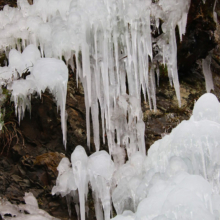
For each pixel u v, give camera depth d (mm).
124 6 4617
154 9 4863
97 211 4168
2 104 4383
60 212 4152
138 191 3822
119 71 4859
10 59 4523
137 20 4633
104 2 4559
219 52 6500
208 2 5188
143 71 4812
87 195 4227
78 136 4711
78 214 4160
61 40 4301
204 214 2639
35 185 4219
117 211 4027
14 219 3695
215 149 3391
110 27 4570
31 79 4336
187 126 3477
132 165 4352
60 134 4680
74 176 3826
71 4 4609
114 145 4723
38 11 5062
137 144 4789
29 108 4543
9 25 4891
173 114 5305
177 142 3521
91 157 4012
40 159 4316
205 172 3396
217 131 3348
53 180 4215
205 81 6000
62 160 4281
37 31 4723
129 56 4648
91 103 4535
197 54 5582
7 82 4418
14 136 4438
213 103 3650
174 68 5027
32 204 4039
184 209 2693
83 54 4312
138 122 4789
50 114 4668
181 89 5648
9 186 4094
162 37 5031
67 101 4855
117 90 4750
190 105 5469
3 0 6004
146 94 5316
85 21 4391
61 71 3912
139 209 3117
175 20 4898
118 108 4766
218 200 3053
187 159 3596
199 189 2904
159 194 3127
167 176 3490
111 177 3992
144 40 4746
